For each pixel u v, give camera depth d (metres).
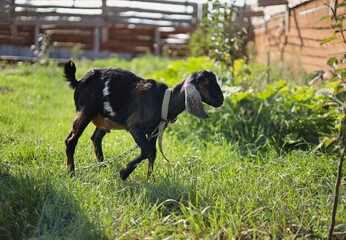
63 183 5.76
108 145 7.77
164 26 22.08
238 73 10.80
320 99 7.89
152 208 5.33
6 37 21.02
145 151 6.08
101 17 21.28
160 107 6.10
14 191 5.48
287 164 6.84
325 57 9.61
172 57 21.94
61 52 21.34
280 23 12.58
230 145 7.78
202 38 14.70
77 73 15.85
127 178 6.34
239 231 5.09
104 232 4.92
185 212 5.27
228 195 5.71
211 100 5.87
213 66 11.19
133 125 6.17
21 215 5.24
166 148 7.77
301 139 7.61
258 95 8.62
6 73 15.15
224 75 10.70
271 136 8.03
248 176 6.35
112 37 22.34
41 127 8.86
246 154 7.67
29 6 20.73
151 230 5.09
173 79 10.30
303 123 7.88
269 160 6.91
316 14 10.01
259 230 5.06
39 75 15.31
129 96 6.27
